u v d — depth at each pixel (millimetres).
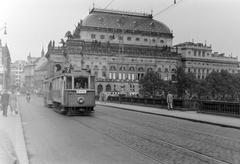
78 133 15852
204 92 104500
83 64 131250
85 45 133750
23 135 14633
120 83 133625
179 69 102125
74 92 27016
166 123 22250
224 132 17828
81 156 10328
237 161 9812
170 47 148500
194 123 23000
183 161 9664
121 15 145875
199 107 32031
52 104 35812
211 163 9469
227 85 109062
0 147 6160
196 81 102438
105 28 138875
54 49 136375
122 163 9328
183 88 100062
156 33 147125
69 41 131250
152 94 100688
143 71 139625
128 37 142250
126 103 55094
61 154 10641
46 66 145125
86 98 27297
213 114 29297
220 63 156625
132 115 29547
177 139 14406
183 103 34969
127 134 15727
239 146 12820
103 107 45531
